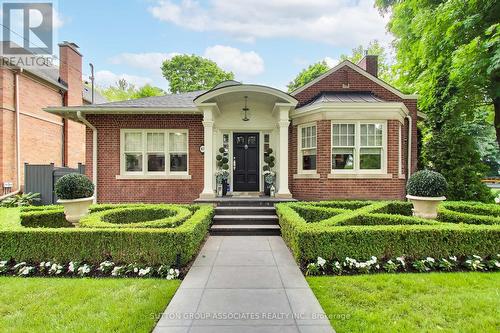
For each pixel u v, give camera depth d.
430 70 11.41
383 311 3.23
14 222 5.61
